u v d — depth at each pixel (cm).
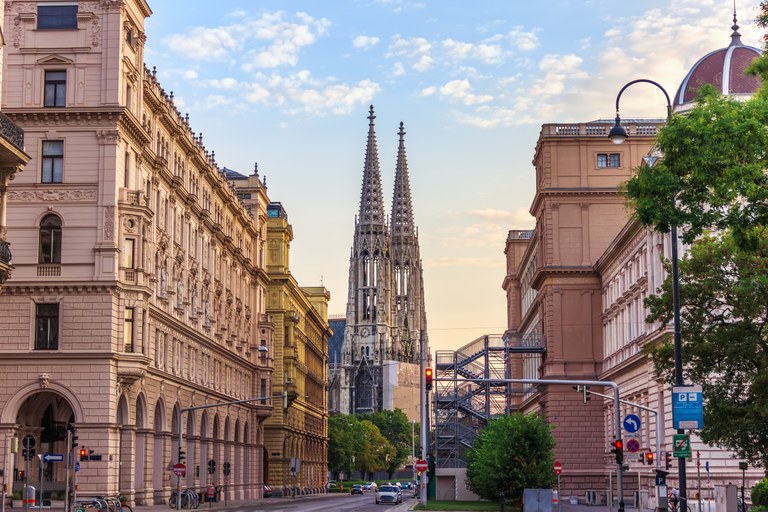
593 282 10769
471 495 11300
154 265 8900
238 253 12644
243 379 12988
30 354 7712
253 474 13362
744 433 5009
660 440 7831
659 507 5616
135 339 7956
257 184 14162
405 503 11919
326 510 9106
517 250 17138
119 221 7938
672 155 4056
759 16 4281
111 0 7988
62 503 7631
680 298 5231
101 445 7638
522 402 14375
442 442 12119
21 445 8044
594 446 10581
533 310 13100
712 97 4131
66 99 7919
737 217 4050
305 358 18575
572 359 10706
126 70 8144
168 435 9088
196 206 10338
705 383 5241
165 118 9338
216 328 11512
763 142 3959
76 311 7781
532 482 7669
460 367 12656
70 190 7888
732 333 5016
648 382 8256
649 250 8031
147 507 8300
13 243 7831
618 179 10794
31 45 7962
